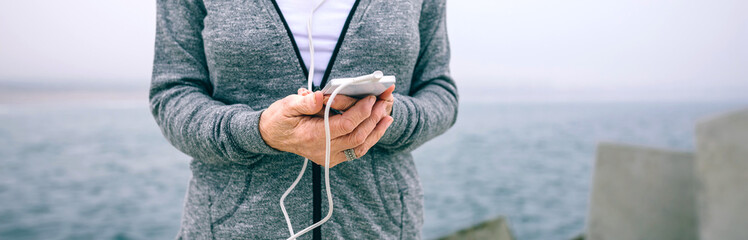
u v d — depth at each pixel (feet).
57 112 198.59
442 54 2.45
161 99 1.98
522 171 146.72
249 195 1.94
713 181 7.15
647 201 8.14
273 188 1.93
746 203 6.63
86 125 185.16
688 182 7.61
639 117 264.31
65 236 86.89
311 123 1.43
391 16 2.02
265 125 1.52
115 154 150.00
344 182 1.98
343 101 1.39
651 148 8.10
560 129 220.64
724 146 6.94
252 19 1.89
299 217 1.93
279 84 1.94
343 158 1.61
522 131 214.07
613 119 251.39
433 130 2.08
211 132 1.70
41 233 87.56
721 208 7.01
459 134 206.18
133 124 193.67
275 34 1.90
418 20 2.21
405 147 2.01
